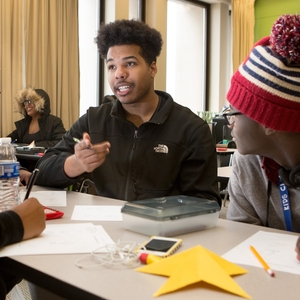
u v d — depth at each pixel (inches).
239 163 52.8
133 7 233.9
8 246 35.2
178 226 39.6
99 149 55.7
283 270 30.6
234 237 39.3
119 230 41.1
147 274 29.0
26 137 166.9
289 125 40.4
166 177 63.9
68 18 193.2
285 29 39.2
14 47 173.9
